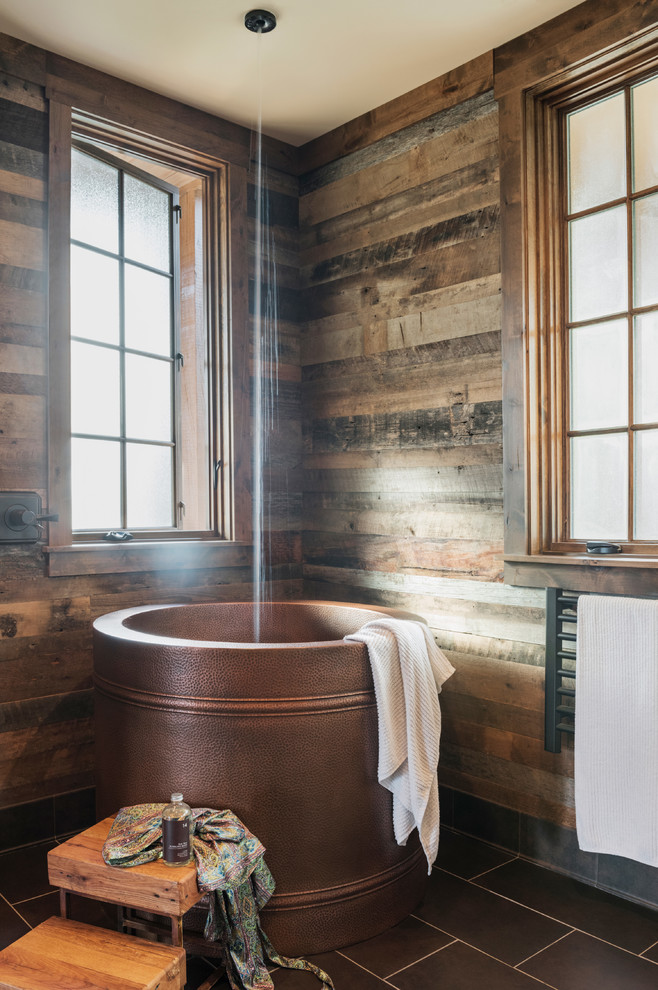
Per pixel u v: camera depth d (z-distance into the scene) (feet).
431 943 6.88
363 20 8.40
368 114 10.55
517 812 8.68
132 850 5.84
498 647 8.93
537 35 8.48
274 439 11.25
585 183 8.58
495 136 9.01
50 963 5.37
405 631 7.11
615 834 7.30
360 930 6.86
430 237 9.78
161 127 10.00
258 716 6.50
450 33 8.66
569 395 8.75
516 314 8.68
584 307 8.61
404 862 7.23
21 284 8.82
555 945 6.86
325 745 6.63
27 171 8.89
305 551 11.56
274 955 6.47
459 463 9.41
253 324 11.07
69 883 5.97
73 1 8.05
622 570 7.65
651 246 8.00
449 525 9.52
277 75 9.56
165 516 10.71
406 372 10.07
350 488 10.85
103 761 7.31
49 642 8.93
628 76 8.09
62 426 9.05
